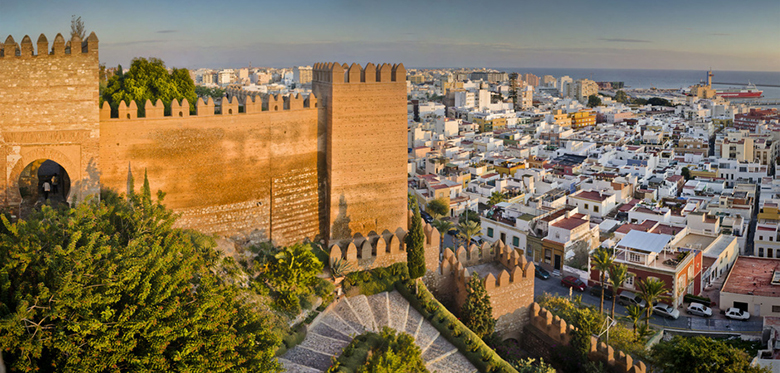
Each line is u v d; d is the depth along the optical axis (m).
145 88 50.09
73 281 24.11
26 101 35.28
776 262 79.38
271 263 41.47
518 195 104.00
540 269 75.06
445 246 84.12
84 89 36.59
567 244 75.38
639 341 52.22
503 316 48.44
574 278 72.12
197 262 34.03
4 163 35.16
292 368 33.75
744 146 154.25
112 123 38.19
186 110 40.66
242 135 42.94
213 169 42.06
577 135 181.50
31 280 26.03
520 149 145.75
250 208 43.88
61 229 27.94
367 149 46.62
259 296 39.03
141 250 27.80
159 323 25.03
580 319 46.25
